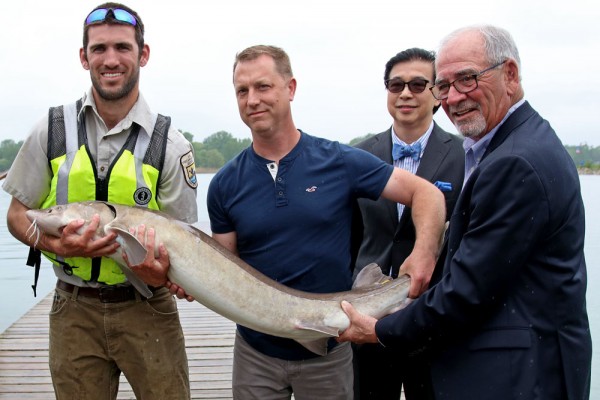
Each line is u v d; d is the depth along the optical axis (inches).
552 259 109.3
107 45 138.6
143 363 151.3
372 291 145.2
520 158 107.9
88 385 150.6
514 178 107.7
